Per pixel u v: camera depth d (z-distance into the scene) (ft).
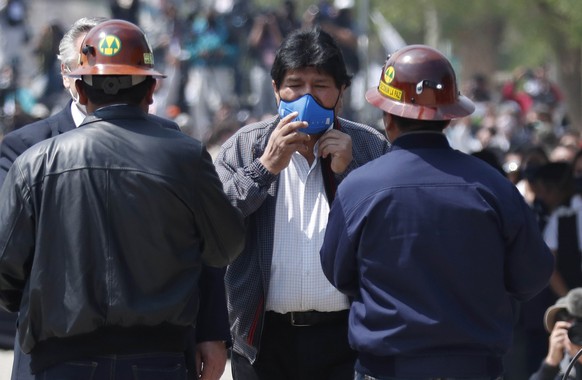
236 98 151.94
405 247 32.68
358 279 34.12
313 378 40.19
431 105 33.68
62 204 32.96
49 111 139.44
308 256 39.42
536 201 66.03
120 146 33.37
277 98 39.86
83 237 32.78
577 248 63.98
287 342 39.99
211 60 150.82
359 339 33.40
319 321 39.75
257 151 40.47
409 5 250.98
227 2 159.12
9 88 138.92
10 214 33.17
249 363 40.34
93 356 32.96
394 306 32.65
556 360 49.06
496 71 311.68
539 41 245.86
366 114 133.80
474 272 32.71
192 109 148.66
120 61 34.09
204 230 34.42
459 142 164.04
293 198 39.78
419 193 32.94
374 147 40.88
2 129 122.31
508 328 33.58
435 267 32.68
